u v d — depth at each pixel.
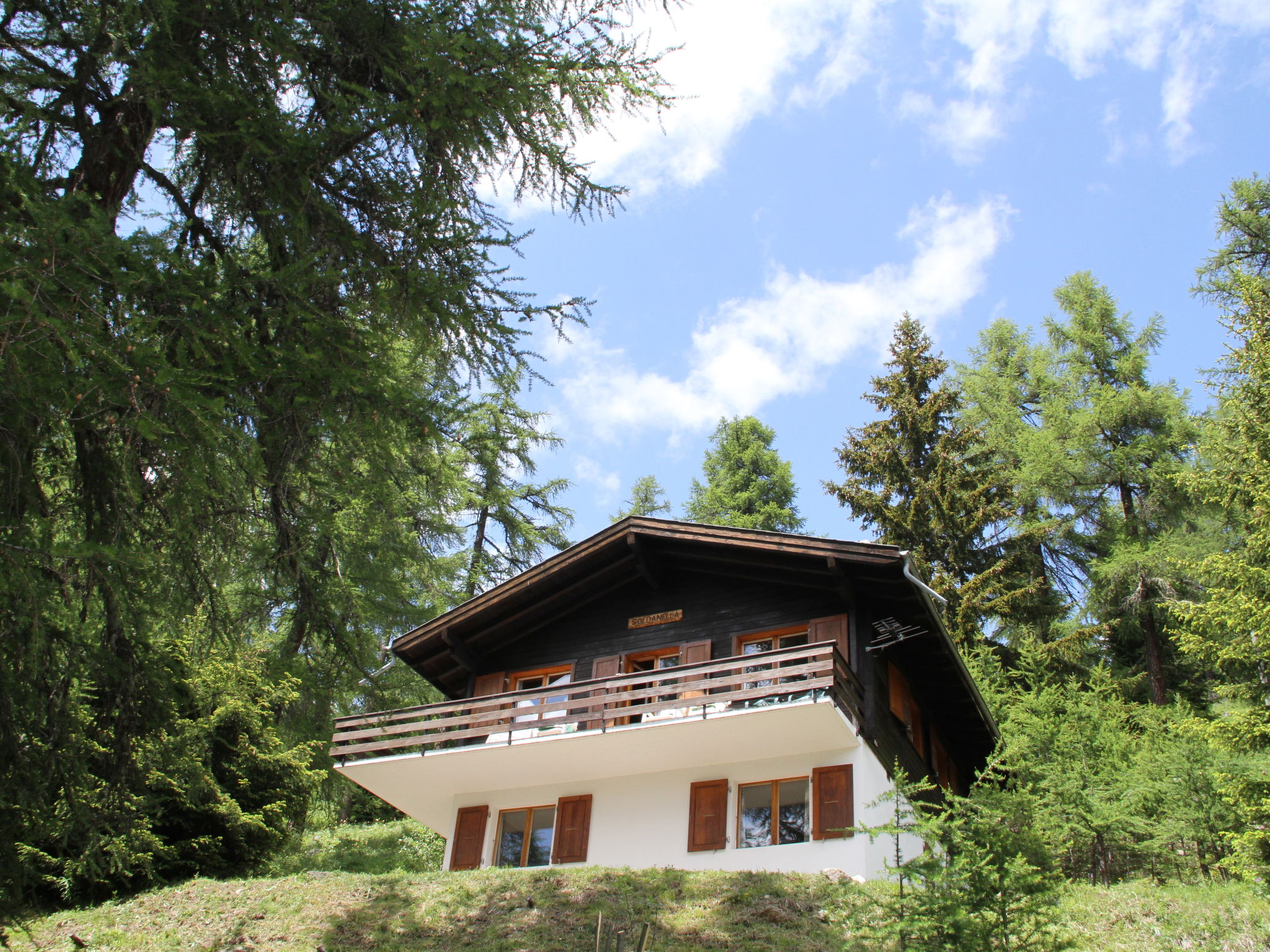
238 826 16.38
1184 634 15.41
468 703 17.59
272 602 9.07
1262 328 16.16
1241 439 16.22
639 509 37.25
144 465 7.57
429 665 20.61
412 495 9.57
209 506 7.77
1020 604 27.75
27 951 12.42
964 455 32.56
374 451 8.18
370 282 8.65
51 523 6.49
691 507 36.72
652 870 14.60
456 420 8.08
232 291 7.58
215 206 9.27
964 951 8.80
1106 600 28.22
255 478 7.52
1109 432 31.27
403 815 27.44
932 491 30.11
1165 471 29.08
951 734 21.23
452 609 19.70
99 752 8.06
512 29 8.66
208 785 15.95
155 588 7.75
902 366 34.09
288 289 7.41
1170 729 20.56
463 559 28.66
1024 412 36.88
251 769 17.22
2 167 6.17
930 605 16.27
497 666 20.19
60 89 7.87
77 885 14.53
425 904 13.98
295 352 7.34
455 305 8.61
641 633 18.89
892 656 18.16
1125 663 30.70
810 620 17.25
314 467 8.49
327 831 24.62
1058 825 16.64
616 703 17.81
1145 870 17.19
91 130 8.12
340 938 12.88
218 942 12.77
